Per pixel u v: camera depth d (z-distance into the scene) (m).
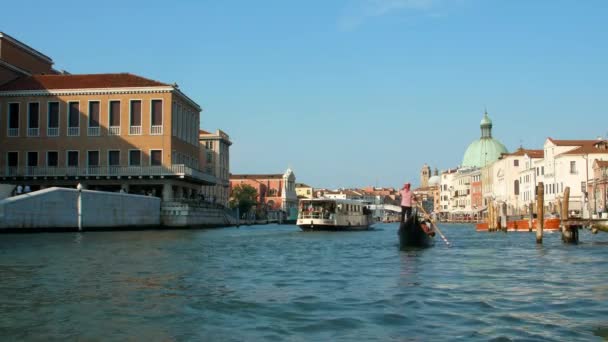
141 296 13.63
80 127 65.38
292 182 170.00
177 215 62.31
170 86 65.19
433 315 11.55
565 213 36.53
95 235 41.91
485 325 10.66
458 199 155.38
